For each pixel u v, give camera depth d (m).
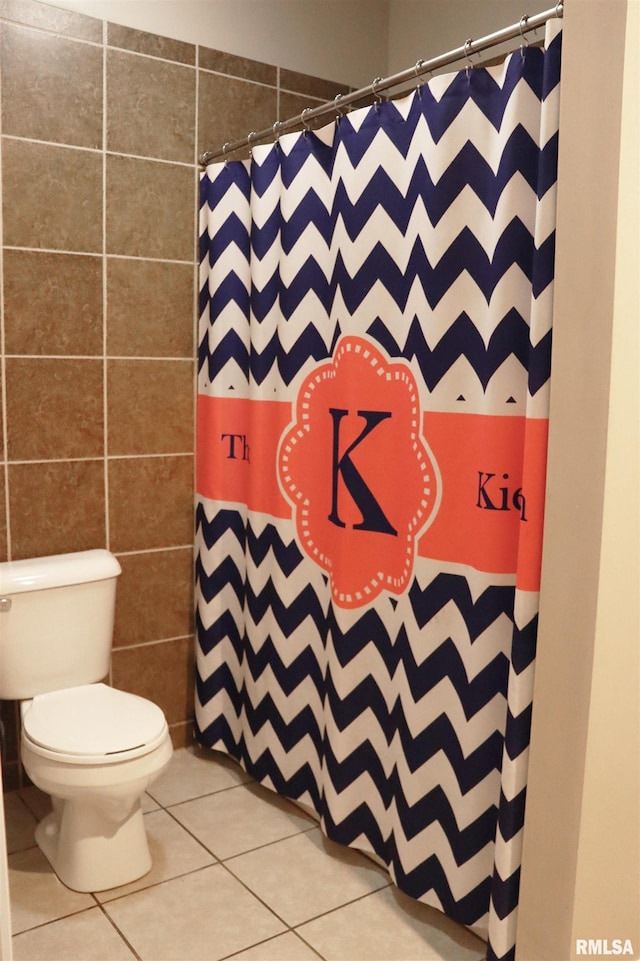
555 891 1.58
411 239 1.85
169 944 1.85
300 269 2.19
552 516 1.54
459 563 1.80
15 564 2.29
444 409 1.80
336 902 2.01
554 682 1.55
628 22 1.35
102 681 2.59
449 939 1.88
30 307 2.33
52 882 2.08
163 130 2.49
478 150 1.70
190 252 2.60
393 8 2.94
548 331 1.55
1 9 2.19
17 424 2.35
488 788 1.79
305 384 2.22
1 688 2.22
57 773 1.93
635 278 1.43
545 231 1.53
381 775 2.08
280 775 2.41
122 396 2.52
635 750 1.62
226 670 2.64
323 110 2.07
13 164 2.25
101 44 2.35
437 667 1.86
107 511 2.54
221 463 2.54
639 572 1.55
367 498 2.03
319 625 2.27
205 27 2.54
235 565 2.58
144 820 2.36
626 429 1.46
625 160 1.38
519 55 1.59
